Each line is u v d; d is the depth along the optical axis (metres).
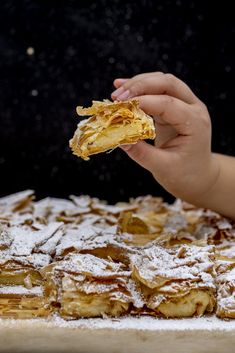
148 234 0.72
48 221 0.77
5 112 1.22
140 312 0.53
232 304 0.52
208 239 0.69
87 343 0.51
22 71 1.21
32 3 1.19
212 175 0.73
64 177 1.25
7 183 1.25
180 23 1.19
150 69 1.21
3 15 1.19
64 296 0.52
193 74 1.21
